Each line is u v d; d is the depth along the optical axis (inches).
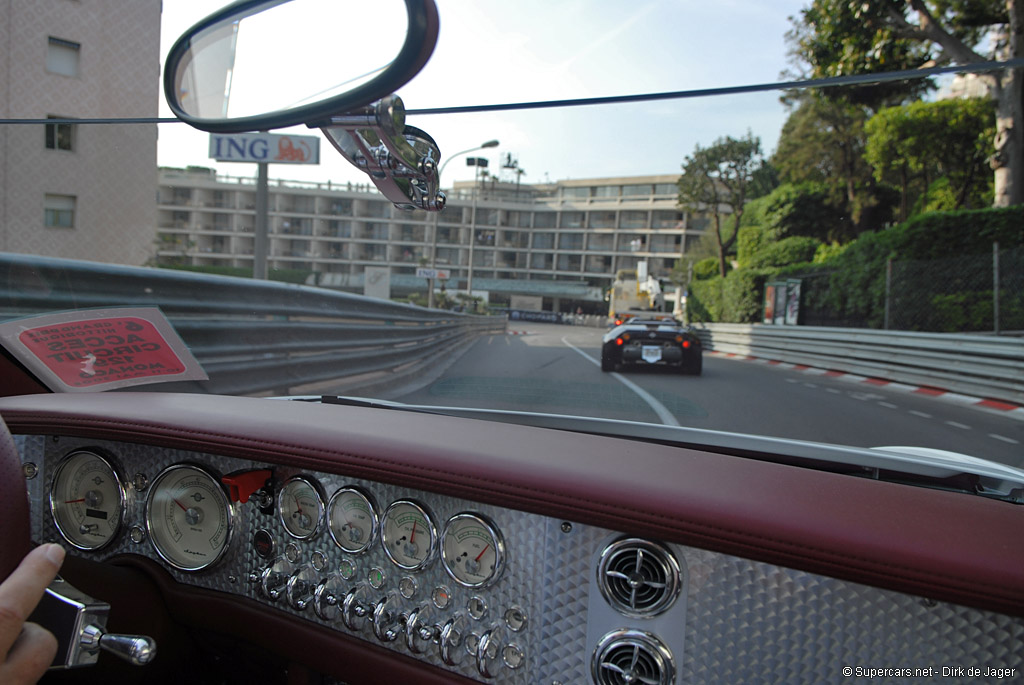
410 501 38.0
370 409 48.7
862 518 29.7
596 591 33.8
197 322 105.7
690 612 31.8
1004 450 101.8
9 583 19.9
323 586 41.1
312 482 40.8
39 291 68.3
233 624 44.5
